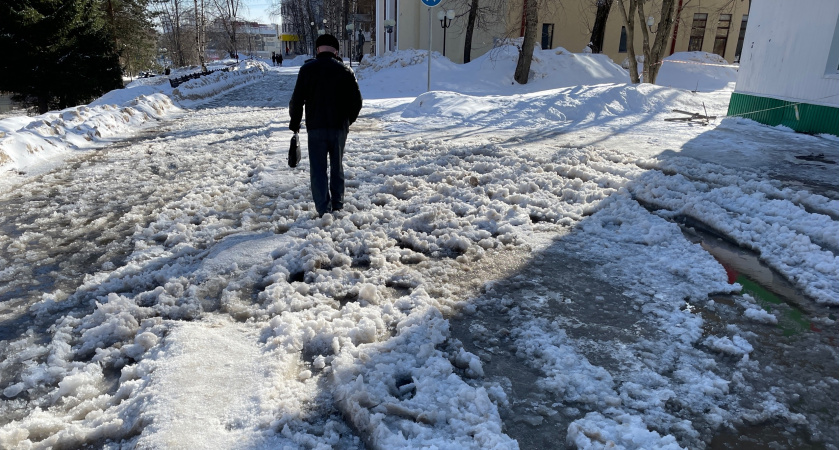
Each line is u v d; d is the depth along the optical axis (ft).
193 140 28.68
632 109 40.73
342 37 178.81
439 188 18.31
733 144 27.50
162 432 6.39
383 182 19.63
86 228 14.53
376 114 41.11
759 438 6.79
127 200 17.21
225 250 12.43
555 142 27.96
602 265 12.32
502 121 35.76
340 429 6.82
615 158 23.61
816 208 16.46
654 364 8.33
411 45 103.04
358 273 11.34
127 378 7.75
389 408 7.10
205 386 7.33
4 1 63.87
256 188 18.61
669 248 13.35
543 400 7.48
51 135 25.50
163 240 13.67
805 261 12.39
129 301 9.85
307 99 14.66
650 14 107.86
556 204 16.66
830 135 29.55
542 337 9.07
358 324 9.08
